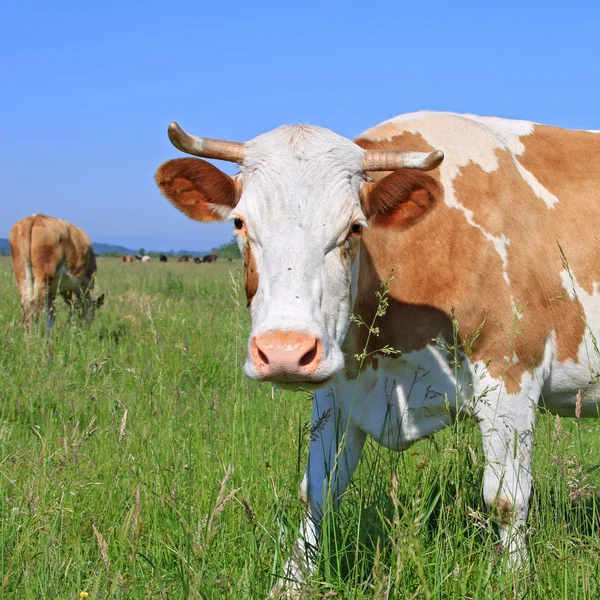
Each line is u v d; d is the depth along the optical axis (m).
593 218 3.26
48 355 4.68
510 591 2.54
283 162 2.80
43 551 2.67
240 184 2.89
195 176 2.91
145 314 6.00
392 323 3.07
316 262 2.70
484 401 2.97
